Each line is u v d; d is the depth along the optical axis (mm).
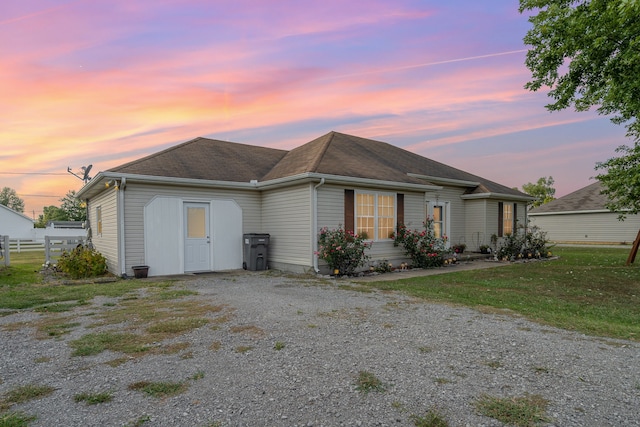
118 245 9609
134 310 5820
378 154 15141
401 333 4582
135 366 3523
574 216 26172
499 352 3916
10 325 5012
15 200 72312
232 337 4398
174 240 10484
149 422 2516
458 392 2967
